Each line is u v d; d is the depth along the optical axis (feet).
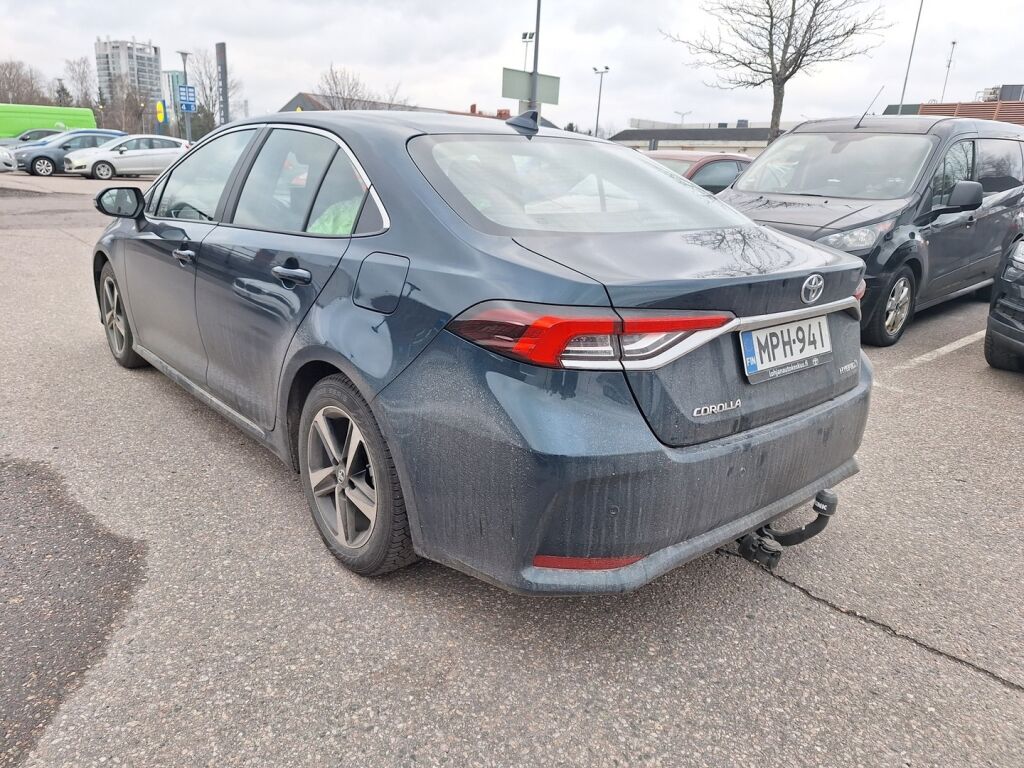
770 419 7.47
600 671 7.34
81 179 72.59
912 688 7.30
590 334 6.23
